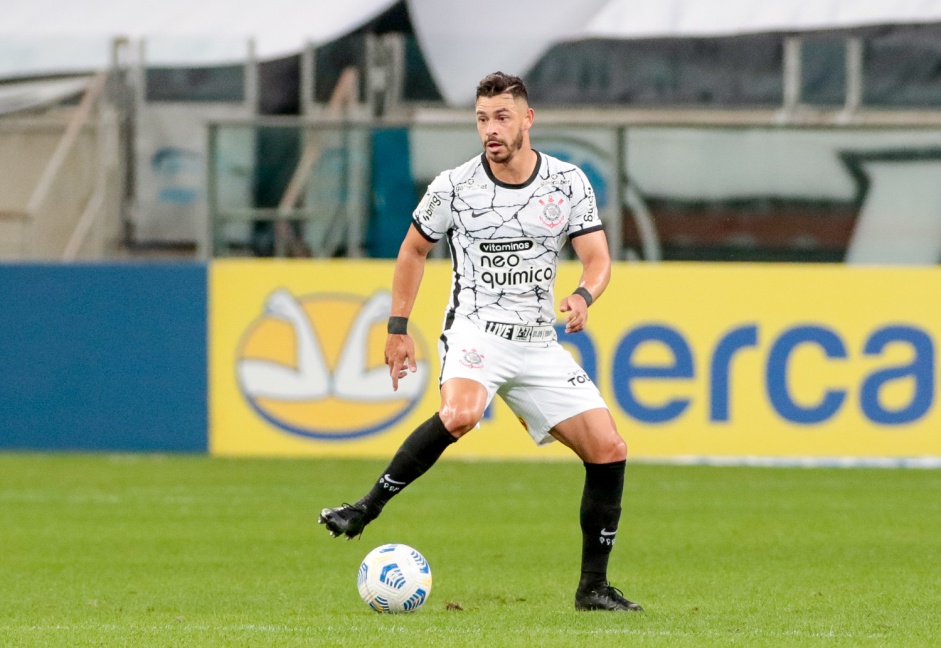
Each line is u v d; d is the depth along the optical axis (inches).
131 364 1760.6
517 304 777.6
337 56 2241.6
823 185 1824.6
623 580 953.5
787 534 1184.8
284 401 1727.4
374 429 1712.6
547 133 1833.2
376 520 1278.3
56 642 703.1
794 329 1665.8
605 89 2263.8
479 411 760.3
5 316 1781.5
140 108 2249.0
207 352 1744.6
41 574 993.5
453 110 2219.5
